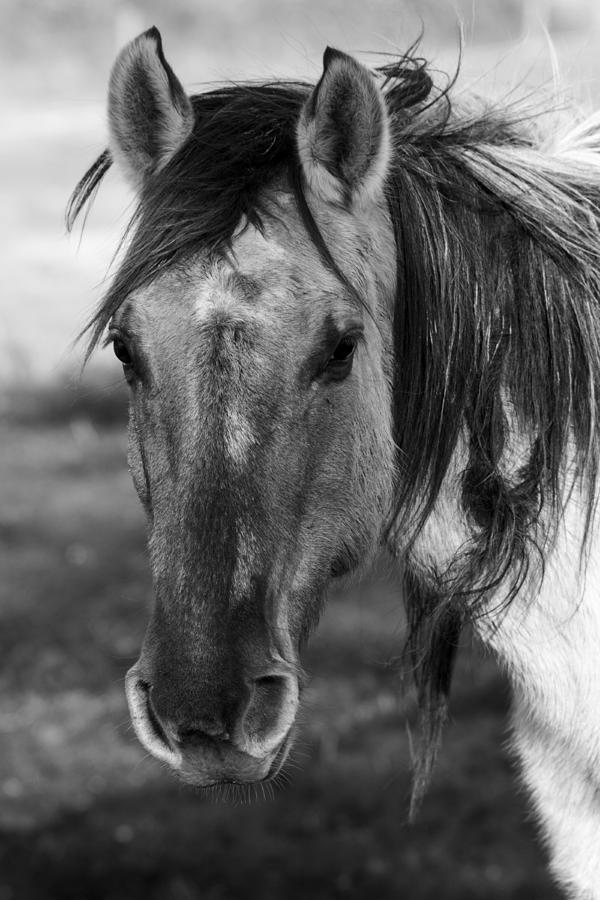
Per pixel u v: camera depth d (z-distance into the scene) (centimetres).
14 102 3088
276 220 357
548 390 391
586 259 398
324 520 362
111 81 386
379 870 723
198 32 3197
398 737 860
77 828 786
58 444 1535
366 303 373
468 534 402
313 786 809
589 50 562
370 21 831
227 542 327
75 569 1177
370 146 371
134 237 372
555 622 397
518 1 2142
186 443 334
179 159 371
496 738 857
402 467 401
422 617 438
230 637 325
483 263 393
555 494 388
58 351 1769
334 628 1020
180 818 792
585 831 414
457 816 775
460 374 391
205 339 339
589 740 400
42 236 2197
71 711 941
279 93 394
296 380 345
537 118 439
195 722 321
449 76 455
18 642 1038
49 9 3625
